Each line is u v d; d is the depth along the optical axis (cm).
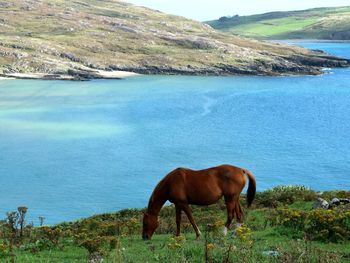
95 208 5666
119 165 7988
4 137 9844
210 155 8981
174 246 1346
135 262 1341
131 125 11562
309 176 7594
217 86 19550
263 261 1242
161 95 16675
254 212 2548
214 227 1673
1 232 2267
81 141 9700
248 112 14162
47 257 1591
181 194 1684
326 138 10919
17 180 6919
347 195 2917
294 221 1830
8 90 16825
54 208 5634
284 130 11769
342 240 1602
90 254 1525
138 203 5922
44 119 11881
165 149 9312
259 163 8450
